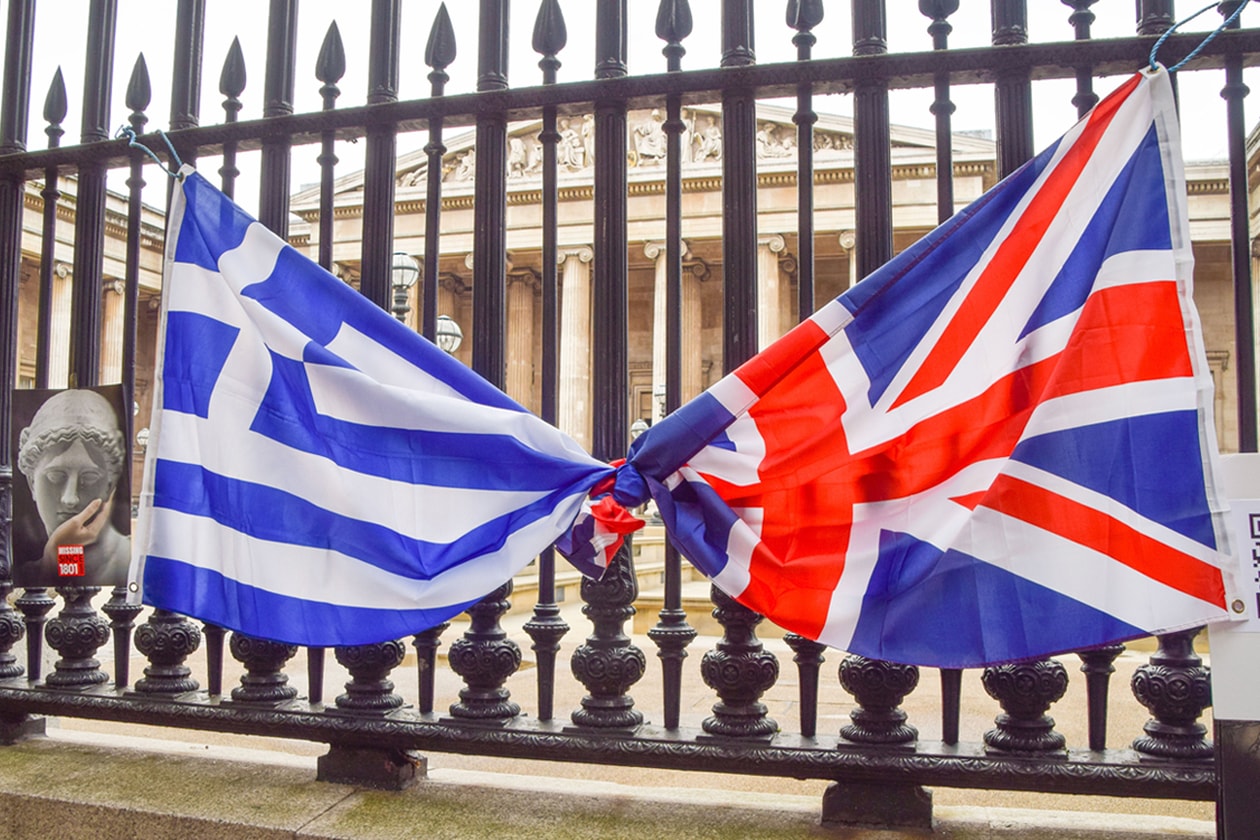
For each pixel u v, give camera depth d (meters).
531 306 32.34
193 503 2.81
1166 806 3.16
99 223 3.34
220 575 2.76
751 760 2.48
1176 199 2.25
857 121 2.60
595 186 2.81
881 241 2.55
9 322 3.43
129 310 3.20
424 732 2.70
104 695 3.07
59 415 3.19
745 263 2.66
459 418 2.66
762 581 2.37
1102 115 2.34
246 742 4.17
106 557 3.11
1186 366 2.19
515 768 3.82
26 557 3.18
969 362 2.38
